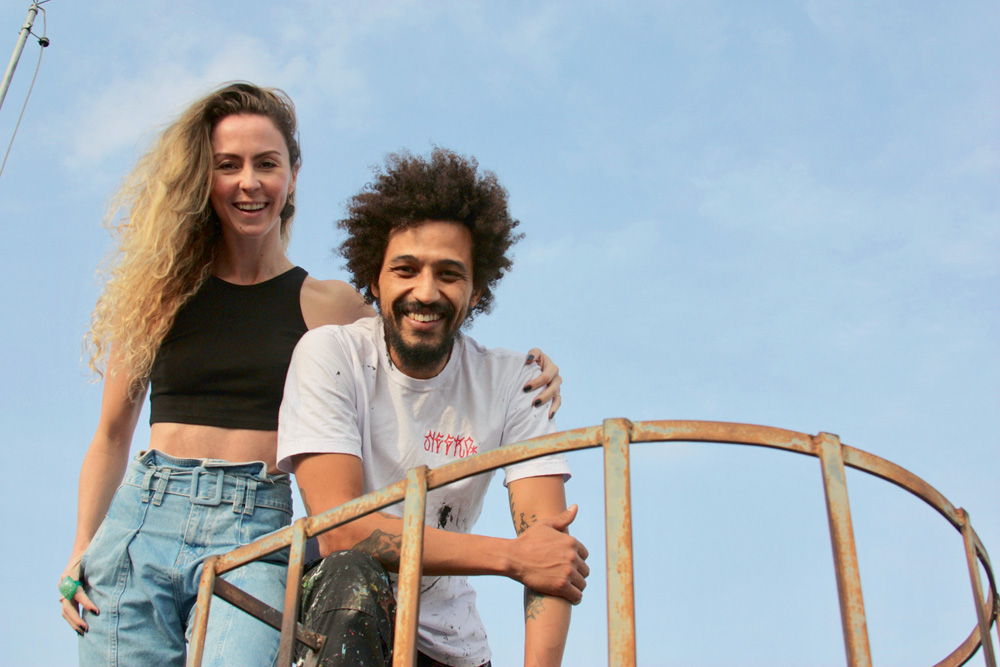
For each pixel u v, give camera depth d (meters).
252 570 2.81
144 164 3.46
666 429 1.77
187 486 2.98
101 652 2.87
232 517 2.96
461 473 1.86
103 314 3.33
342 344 2.87
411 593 1.79
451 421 2.88
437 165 2.98
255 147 3.34
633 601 1.63
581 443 1.79
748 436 1.77
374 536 2.51
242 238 3.34
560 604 2.44
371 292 3.21
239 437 3.10
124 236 3.42
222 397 3.14
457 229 2.93
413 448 2.82
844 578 1.65
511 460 1.83
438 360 2.86
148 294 3.23
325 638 1.98
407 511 1.86
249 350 3.19
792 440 1.77
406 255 2.84
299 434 2.70
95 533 3.15
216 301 3.29
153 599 2.88
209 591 2.09
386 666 2.04
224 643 2.64
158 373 3.20
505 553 2.46
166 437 3.10
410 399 2.86
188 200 3.29
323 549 2.62
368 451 2.80
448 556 2.46
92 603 2.94
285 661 1.87
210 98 3.39
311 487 2.64
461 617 2.83
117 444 3.35
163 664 2.87
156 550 2.92
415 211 2.89
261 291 3.34
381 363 2.90
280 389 3.16
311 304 3.37
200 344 3.20
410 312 2.82
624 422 1.78
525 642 2.43
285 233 3.73
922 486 1.82
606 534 1.69
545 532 2.49
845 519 1.70
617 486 1.72
